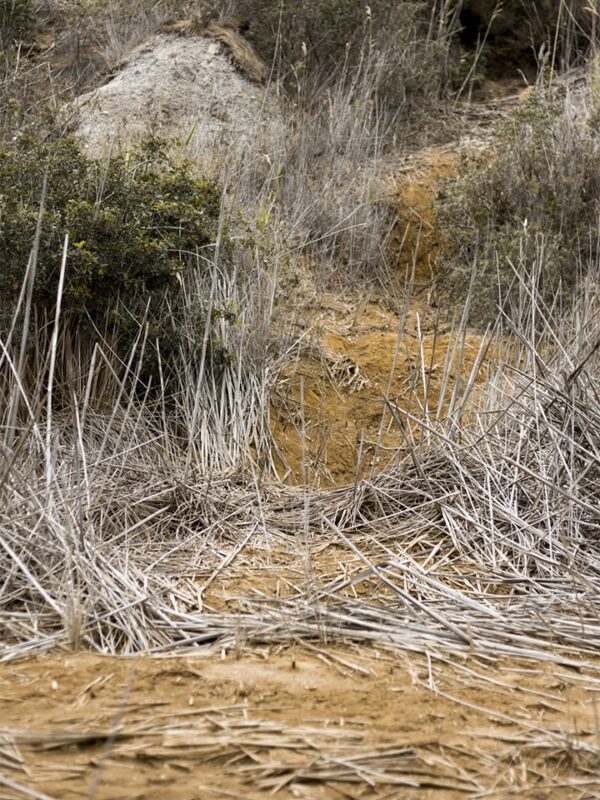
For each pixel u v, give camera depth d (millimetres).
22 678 2803
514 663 3084
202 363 4758
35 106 7059
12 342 5023
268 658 3000
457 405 5465
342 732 2494
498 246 7160
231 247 5992
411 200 8305
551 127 7828
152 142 6184
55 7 10578
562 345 5066
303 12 9445
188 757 2344
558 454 4234
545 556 3875
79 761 2311
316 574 3762
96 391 5246
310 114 8992
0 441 4055
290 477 5352
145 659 2949
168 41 9328
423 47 9617
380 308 7367
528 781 2350
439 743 2479
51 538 3564
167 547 3967
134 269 5383
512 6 10312
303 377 5973
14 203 5301
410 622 3295
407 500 4414
